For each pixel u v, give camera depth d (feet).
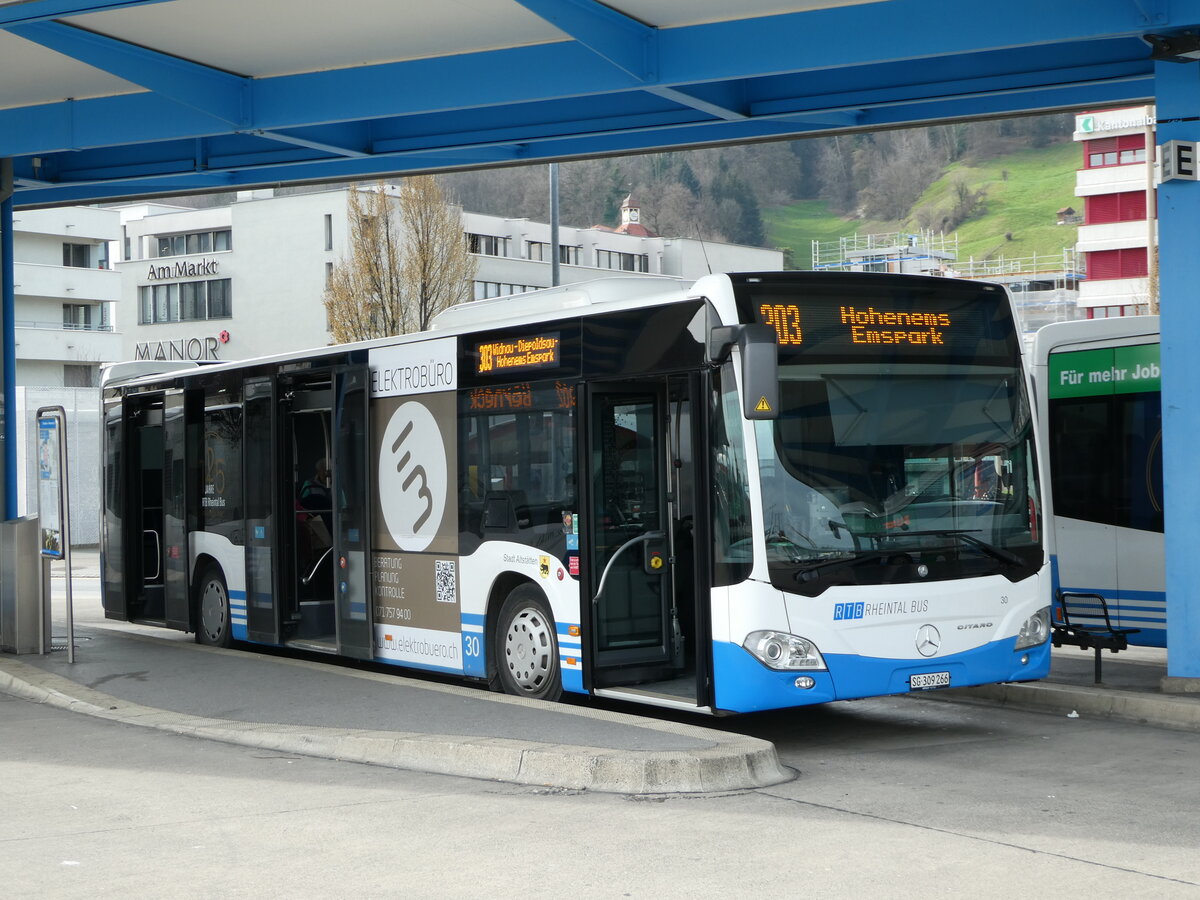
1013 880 21.08
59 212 263.90
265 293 263.90
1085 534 47.75
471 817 25.59
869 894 20.39
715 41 42.60
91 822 25.70
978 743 33.40
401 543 42.47
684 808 26.20
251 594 49.57
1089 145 323.57
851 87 48.55
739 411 31.58
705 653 32.27
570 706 34.45
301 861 22.66
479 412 39.45
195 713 36.70
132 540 57.26
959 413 33.68
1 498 53.67
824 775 29.58
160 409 56.95
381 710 35.09
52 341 260.21
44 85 49.60
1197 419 37.96
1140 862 22.15
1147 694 37.19
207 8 41.24
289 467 48.49
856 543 32.01
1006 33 38.88
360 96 47.62
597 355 35.29
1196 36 37.09
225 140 57.82
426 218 169.99
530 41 45.34
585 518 35.17
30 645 47.91
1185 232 38.22
